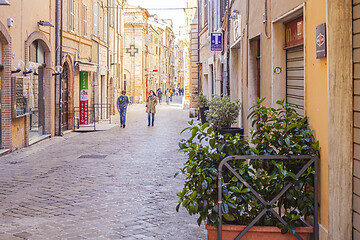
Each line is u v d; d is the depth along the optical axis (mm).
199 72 29781
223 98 10766
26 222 6066
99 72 26281
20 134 13797
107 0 28875
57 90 17906
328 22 4422
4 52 12594
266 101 7652
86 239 5387
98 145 14641
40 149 13672
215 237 4719
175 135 17641
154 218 6309
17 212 6559
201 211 4637
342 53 4406
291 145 4738
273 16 7105
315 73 4902
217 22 19656
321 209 4680
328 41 4422
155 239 5410
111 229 5777
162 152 12898
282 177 4562
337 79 4418
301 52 6250
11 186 8336
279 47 7148
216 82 20797
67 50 19328
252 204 4738
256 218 4633
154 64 64625
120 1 35156
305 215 4770
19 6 13445
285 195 4809
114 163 11000
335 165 4426
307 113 5168
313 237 4734
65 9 19016
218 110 10445
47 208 6789
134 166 10570
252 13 9672
